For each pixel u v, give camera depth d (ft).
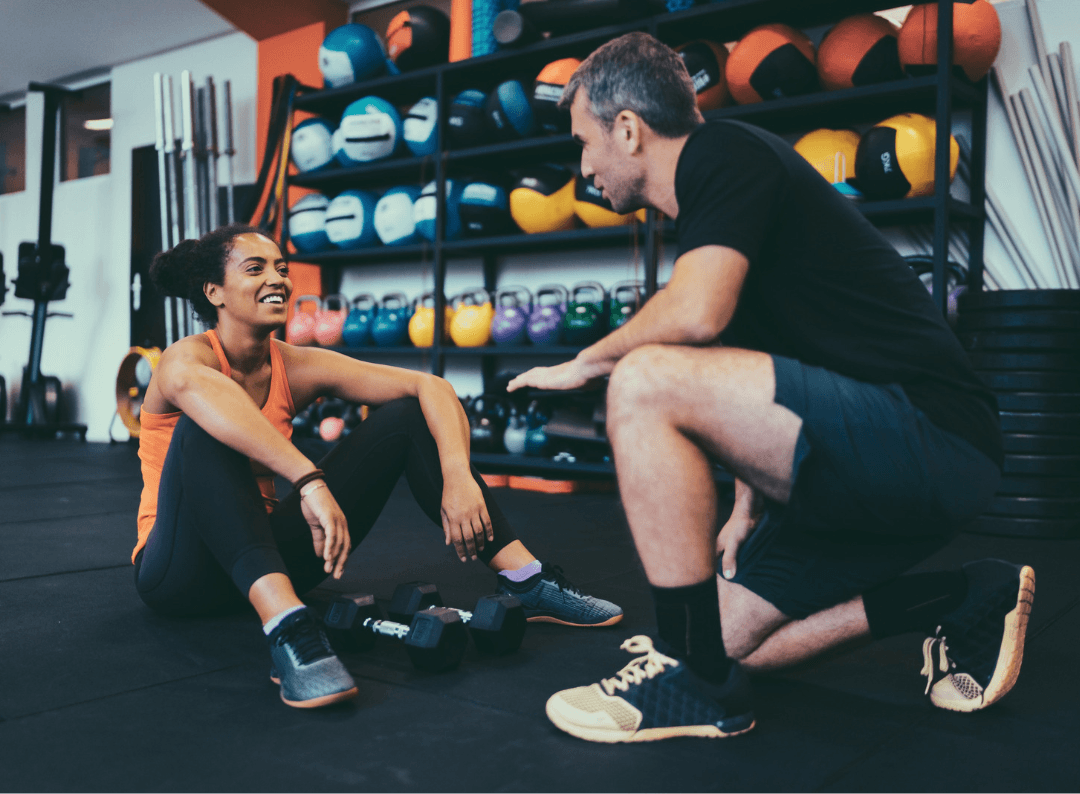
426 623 4.16
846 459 3.12
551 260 14.23
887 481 3.15
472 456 12.92
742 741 3.38
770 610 3.68
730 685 3.34
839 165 10.13
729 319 3.11
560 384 3.63
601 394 11.67
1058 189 10.29
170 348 4.69
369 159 14.24
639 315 3.33
